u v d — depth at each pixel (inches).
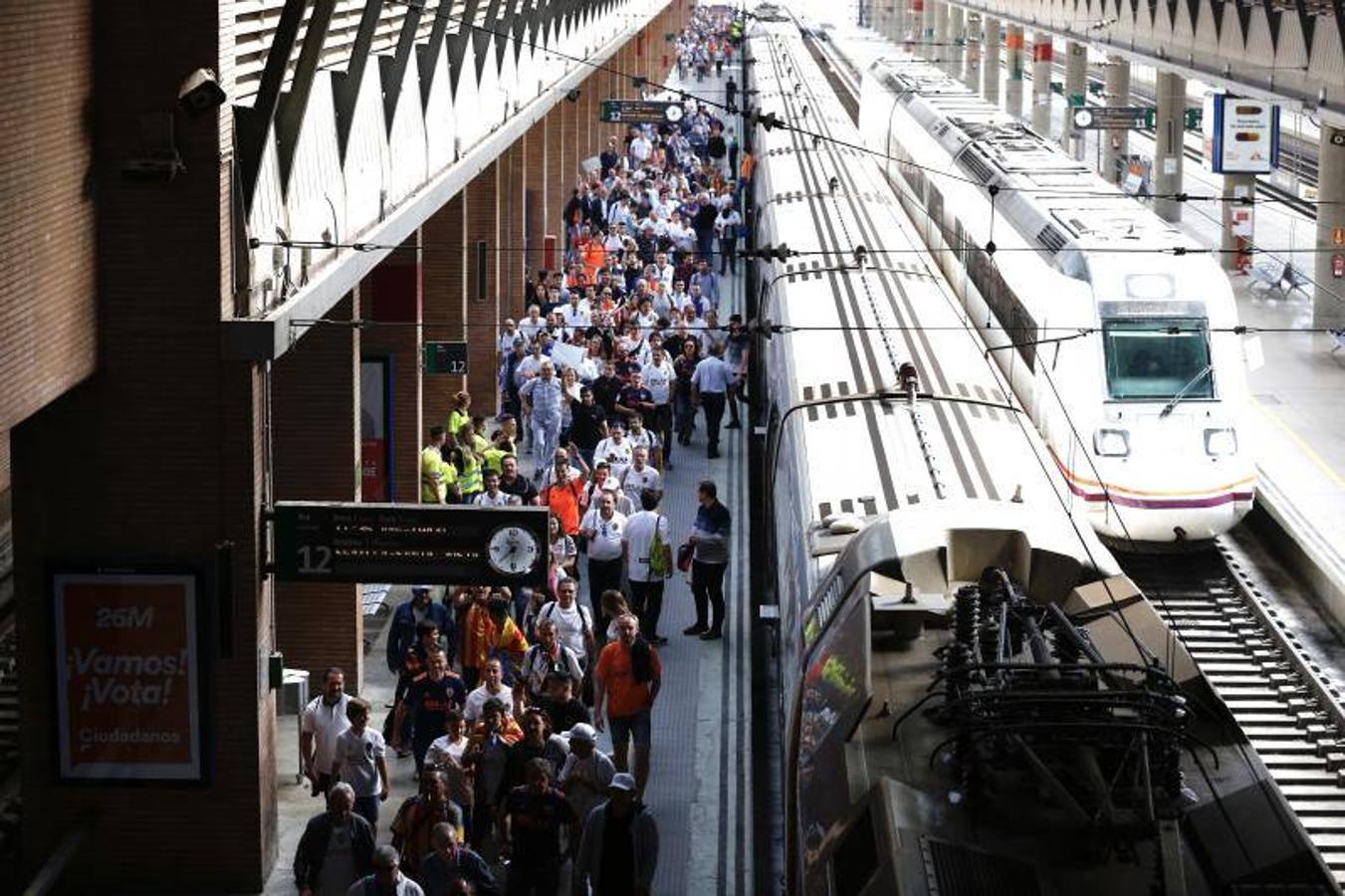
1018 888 728.3
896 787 784.3
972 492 1273.4
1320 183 3186.5
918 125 3009.4
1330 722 1573.6
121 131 1151.6
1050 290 1969.7
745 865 1274.6
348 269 1439.5
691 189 4092.0
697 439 2512.3
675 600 1862.7
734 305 3267.7
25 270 1012.5
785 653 1261.1
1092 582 1000.9
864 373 1550.2
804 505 1291.8
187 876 1234.6
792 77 4370.1
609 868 1050.1
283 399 1572.3
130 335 1178.0
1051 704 798.5
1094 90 7372.1
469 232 2529.5
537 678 1380.4
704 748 1482.5
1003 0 5954.7
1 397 970.1
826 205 2443.4
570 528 1749.5
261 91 1190.3
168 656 1208.8
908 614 940.6
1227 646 1758.1
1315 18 2486.5
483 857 1224.2
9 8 976.3
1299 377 2903.5
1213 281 1913.1
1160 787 783.7
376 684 1624.0
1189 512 1845.5
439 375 2255.2
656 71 6284.5
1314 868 761.0
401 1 1508.4
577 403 2116.1
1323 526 2055.9
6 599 1565.0
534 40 2539.4
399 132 1648.6
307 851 1088.8
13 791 1352.1
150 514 1198.3
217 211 1164.5
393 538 1198.3
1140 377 1878.7
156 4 1140.5
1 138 962.1
